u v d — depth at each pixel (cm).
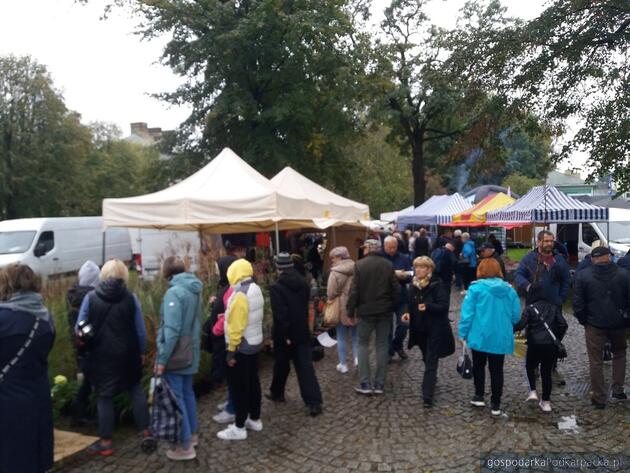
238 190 784
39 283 354
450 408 552
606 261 540
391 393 607
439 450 450
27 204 3291
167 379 430
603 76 1033
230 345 461
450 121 2425
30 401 332
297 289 545
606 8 1010
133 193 4453
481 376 543
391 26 2342
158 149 2275
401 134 2745
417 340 591
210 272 848
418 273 577
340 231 1457
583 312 545
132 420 529
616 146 981
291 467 426
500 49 1157
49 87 3369
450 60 1245
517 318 521
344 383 649
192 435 458
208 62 2102
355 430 498
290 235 1456
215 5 2014
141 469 425
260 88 2191
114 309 441
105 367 440
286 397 598
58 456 434
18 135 3247
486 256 791
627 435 469
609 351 707
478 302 523
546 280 554
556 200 1182
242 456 446
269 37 2080
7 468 325
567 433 479
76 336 451
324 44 2103
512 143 1434
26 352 333
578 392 594
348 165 2473
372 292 594
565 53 1045
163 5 1961
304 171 2239
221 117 2103
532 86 1108
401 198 4525
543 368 533
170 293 427
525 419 516
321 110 2209
